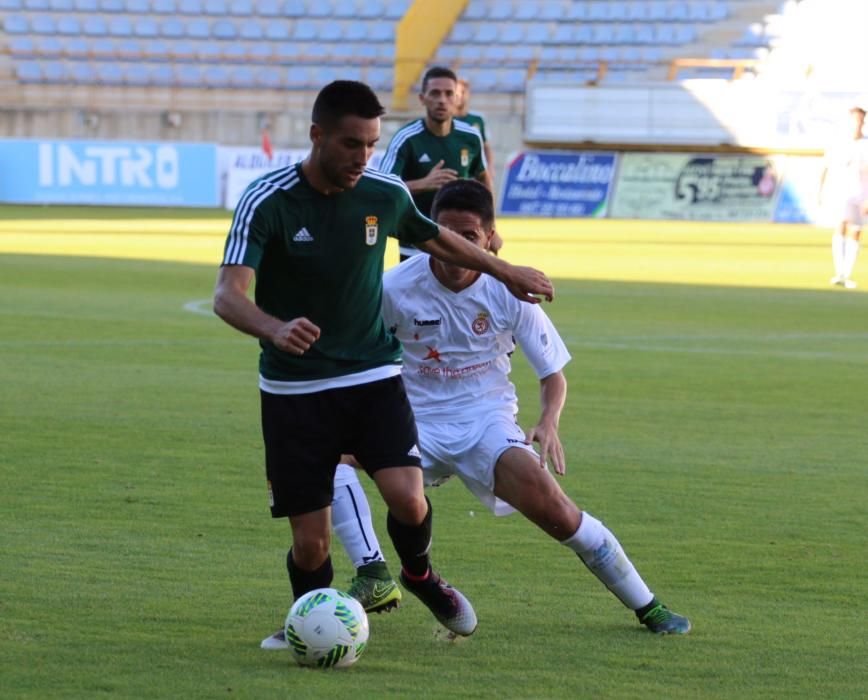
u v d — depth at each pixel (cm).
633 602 1495
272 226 1357
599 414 3011
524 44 13650
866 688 1312
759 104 12175
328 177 1348
